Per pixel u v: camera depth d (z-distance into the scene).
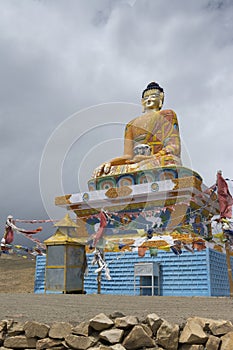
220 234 11.88
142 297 7.79
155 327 3.51
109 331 3.49
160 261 12.27
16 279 16.50
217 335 3.40
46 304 5.64
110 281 12.76
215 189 11.34
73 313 4.46
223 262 12.85
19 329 3.79
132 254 12.77
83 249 11.02
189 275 11.69
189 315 4.19
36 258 14.02
